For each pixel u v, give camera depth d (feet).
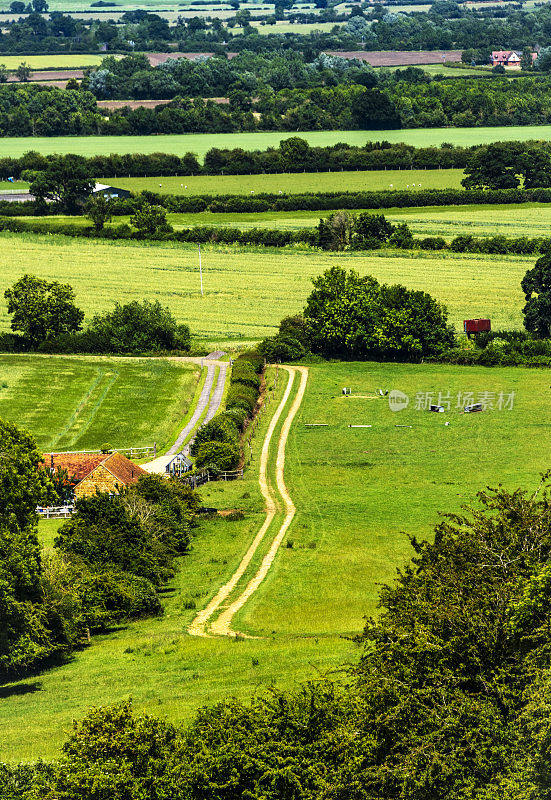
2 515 581.94
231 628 558.97
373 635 383.45
